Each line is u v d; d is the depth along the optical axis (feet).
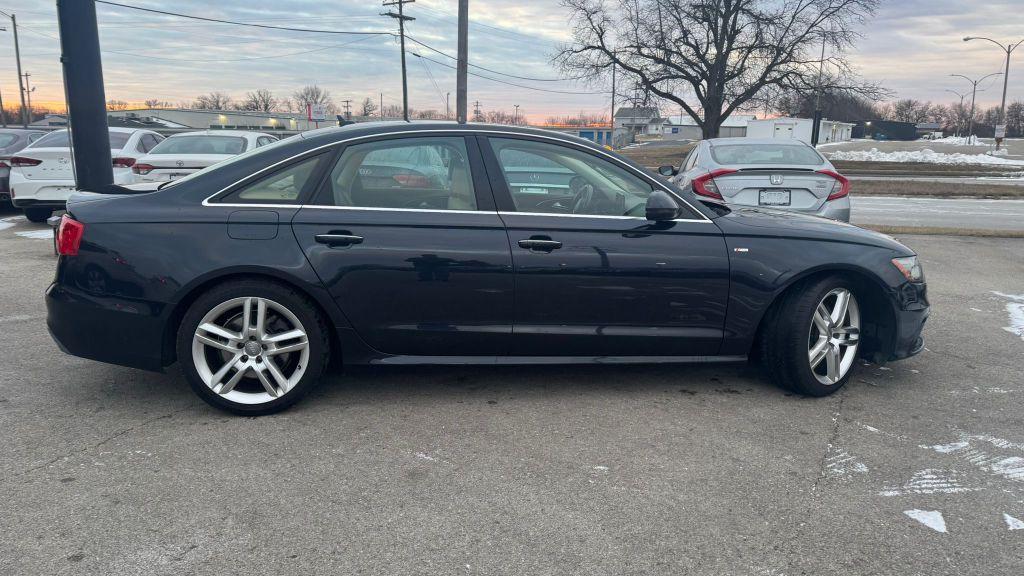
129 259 11.41
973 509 9.28
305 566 7.87
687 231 12.67
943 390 13.73
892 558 8.17
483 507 9.18
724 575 7.84
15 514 8.80
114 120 145.48
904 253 13.55
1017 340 17.20
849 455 10.82
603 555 8.16
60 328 11.69
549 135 12.86
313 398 12.91
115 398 12.77
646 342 12.79
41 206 34.53
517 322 12.40
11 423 11.58
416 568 7.87
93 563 7.84
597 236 12.38
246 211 11.69
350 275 11.77
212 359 11.98
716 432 11.62
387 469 10.18
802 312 12.84
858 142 261.85
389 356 12.45
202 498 9.27
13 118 289.94
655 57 123.24
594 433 11.53
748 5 119.24
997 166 110.52
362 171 12.16
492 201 12.35
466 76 60.39
